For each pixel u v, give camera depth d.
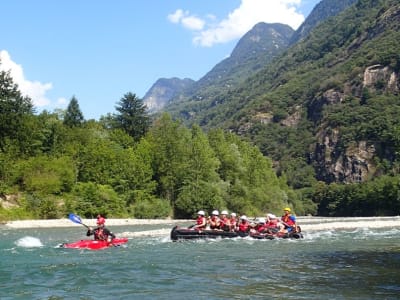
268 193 92.31
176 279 15.55
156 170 79.88
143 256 21.80
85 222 59.19
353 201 132.00
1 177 63.88
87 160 74.19
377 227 47.12
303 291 13.41
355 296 12.70
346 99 193.25
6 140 70.62
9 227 50.81
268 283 14.66
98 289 14.07
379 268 17.55
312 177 177.25
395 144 154.88
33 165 66.62
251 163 91.38
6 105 76.25
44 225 54.47
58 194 66.88
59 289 14.12
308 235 35.16
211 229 31.45
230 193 81.81
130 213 72.12
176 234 30.53
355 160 166.12
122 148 84.25
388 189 116.12
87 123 104.75
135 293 13.48
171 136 80.25
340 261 19.70
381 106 177.62
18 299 12.86
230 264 18.94
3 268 18.11
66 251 24.25
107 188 70.62
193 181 76.00
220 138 88.44
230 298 12.67
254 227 32.41
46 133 78.50
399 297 12.55
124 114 98.81
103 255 22.34
